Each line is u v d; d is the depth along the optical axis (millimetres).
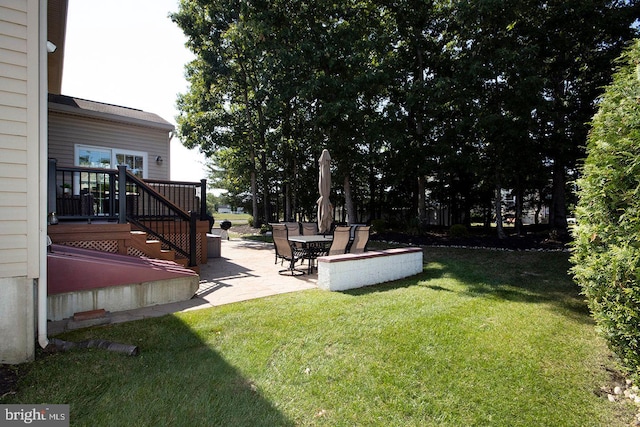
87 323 3422
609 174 2660
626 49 3154
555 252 8570
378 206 18672
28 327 2713
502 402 2219
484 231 14250
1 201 2654
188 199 8336
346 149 13406
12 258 2691
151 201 7676
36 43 2799
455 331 3326
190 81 17719
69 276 3678
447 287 5211
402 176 12758
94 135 10445
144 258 4957
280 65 13164
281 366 2607
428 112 12016
